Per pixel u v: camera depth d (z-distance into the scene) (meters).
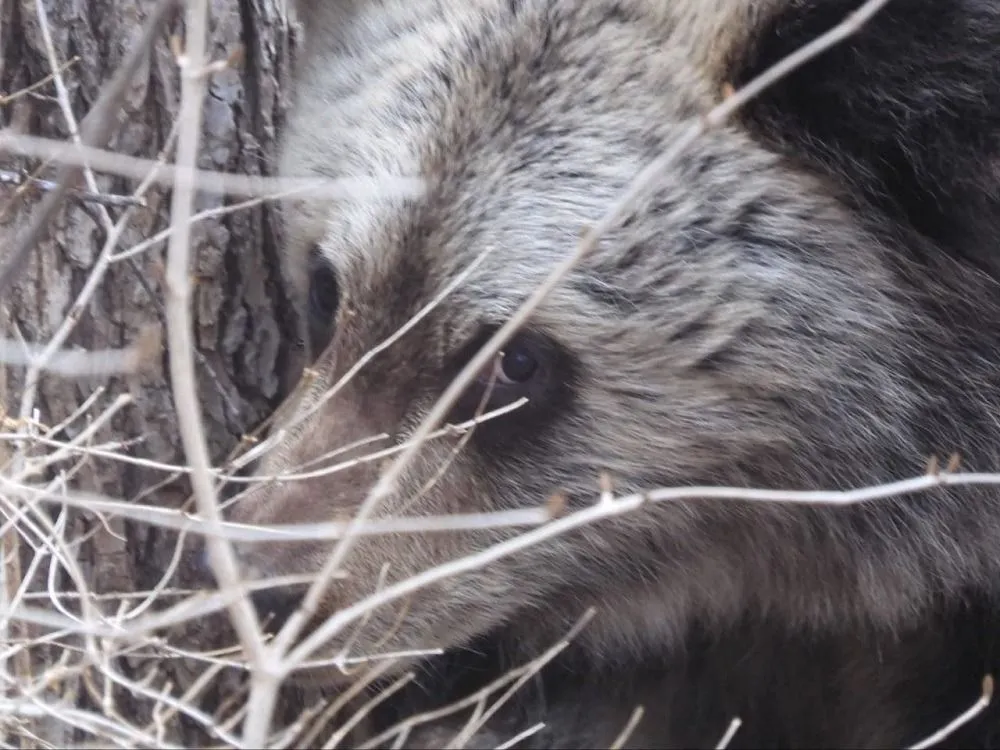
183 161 3.39
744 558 6.61
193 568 6.96
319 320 6.49
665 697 7.93
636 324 5.70
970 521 6.33
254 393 7.30
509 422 5.95
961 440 6.13
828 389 5.95
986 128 5.28
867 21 5.28
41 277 6.59
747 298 5.78
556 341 5.73
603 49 5.79
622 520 6.29
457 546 6.05
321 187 5.75
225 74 7.01
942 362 6.04
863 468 6.11
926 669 7.25
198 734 7.03
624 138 5.68
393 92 6.05
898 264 5.91
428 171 5.72
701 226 5.71
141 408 6.87
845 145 5.61
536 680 7.98
